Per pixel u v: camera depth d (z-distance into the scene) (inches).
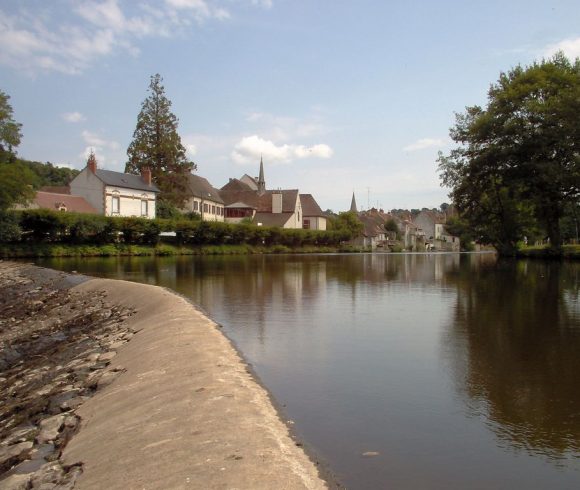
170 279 974.4
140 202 2439.7
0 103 1651.1
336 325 469.4
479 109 1749.5
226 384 271.1
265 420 223.6
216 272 1175.6
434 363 330.3
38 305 821.9
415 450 198.1
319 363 330.3
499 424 224.7
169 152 2689.5
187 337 391.2
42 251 1733.5
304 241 3120.1
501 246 2054.6
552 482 172.9
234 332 436.1
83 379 360.8
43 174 4175.7
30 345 560.4
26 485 201.3
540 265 1439.5
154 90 2709.2
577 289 767.7
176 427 218.7
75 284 923.4
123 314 617.6
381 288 807.1
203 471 175.3
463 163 1774.1
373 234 4094.5
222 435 204.4
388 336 418.0
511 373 306.0
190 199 2908.5
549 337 410.9
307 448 198.1
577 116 1375.5
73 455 222.8
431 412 240.2
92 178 2260.1
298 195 3523.6
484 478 175.5
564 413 237.9
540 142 1478.8
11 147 1685.5
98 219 1893.5
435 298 670.5
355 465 184.1
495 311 553.6
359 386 281.0
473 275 1075.3
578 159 1408.7
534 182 1515.7
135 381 303.4
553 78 1547.7
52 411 304.8
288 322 486.3
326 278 1007.6
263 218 3363.7
